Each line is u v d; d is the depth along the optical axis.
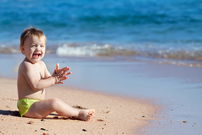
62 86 8.32
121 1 21.55
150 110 6.41
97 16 19.27
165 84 8.38
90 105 6.68
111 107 6.57
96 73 9.60
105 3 21.56
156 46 13.18
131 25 17.73
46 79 5.70
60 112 5.58
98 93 7.68
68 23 18.58
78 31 16.86
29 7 22.19
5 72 9.89
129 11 19.61
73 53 12.54
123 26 17.58
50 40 14.94
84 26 17.92
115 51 12.63
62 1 22.61
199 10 18.91
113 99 7.19
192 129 5.36
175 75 9.27
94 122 5.56
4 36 16.36
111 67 10.32
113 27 17.45
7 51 13.23
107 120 5.71
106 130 5.18
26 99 5.66
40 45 5.75
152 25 17.41
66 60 11.37
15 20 19.78
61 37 15.58
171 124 5.59
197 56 11.64
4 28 18.20
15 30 17.72
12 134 4.80
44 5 22.38
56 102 5.55
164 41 14.01
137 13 19.09
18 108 5.72
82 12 20.25
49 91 7.83
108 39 14.80
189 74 9.37
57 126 5.24
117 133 5.08
